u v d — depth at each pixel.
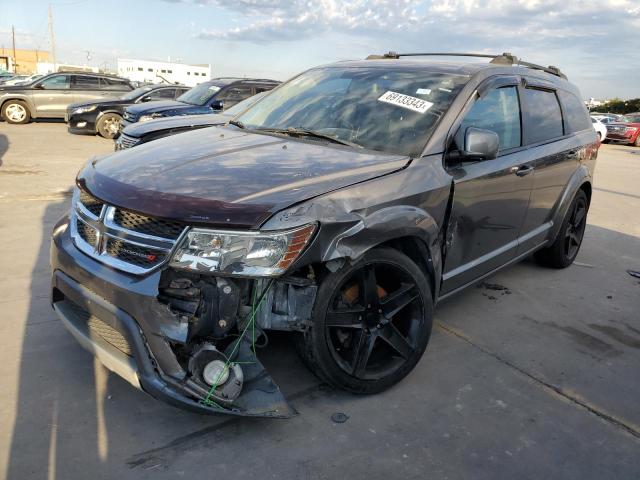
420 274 3.01
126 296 2.37
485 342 3.76
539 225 4.62
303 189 2.54
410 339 3.06
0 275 4.26
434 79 3.67
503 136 3.85
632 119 24.42
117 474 2.31
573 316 4.34
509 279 5.08
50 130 15.05
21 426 2.57
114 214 2.50
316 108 3.76
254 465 2.42
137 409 2.75
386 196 2.79
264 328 2.58
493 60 4.31
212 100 10.52
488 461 2.57
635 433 2.88
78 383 2.93
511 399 3.10
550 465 2.58
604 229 7.34
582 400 3.15
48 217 5.93
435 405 2.97
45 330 3.46
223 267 2.30
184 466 2.39
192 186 2.52
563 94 4.93
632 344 3.93
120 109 13.77
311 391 2.99
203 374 2.37
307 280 2.59
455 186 3.23
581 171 5.07
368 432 2.70
